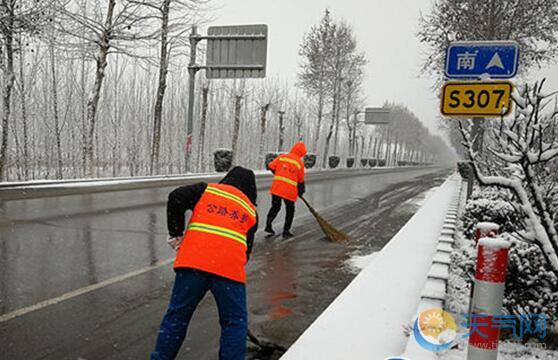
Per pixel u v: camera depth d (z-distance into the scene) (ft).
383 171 130.82
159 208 33.14
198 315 13.28
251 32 63.16
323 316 11.91
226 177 10.06
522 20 49.01
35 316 12.53
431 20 55.72
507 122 10.48
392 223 32.73
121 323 12.39
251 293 15.71
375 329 11.09
